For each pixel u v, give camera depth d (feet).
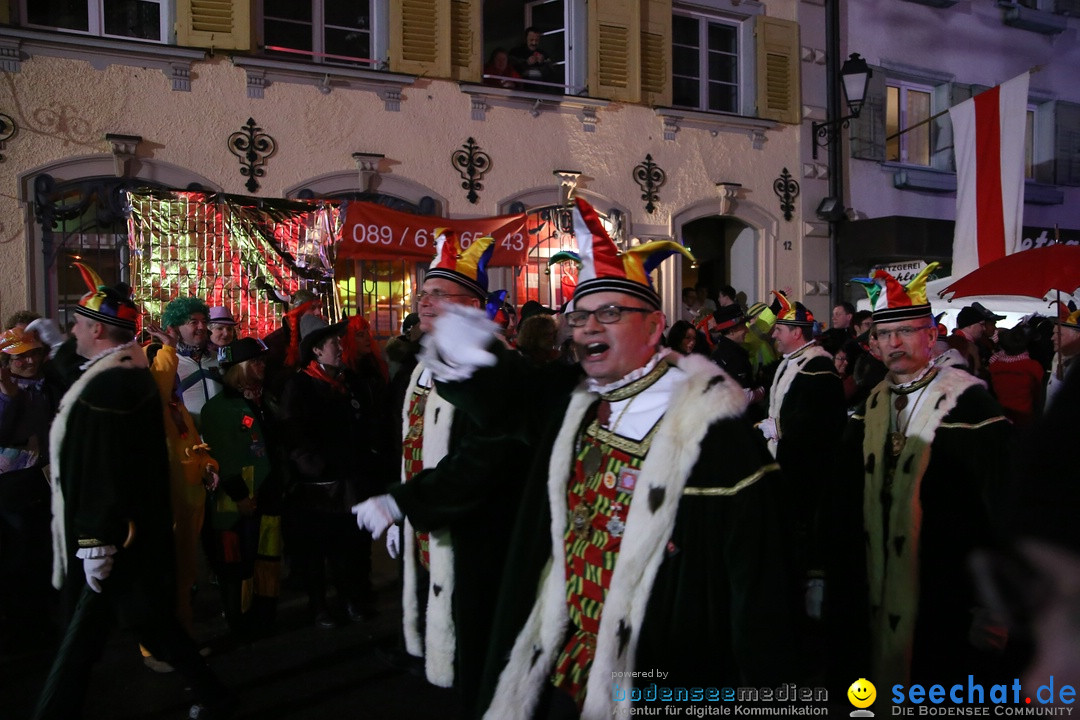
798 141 38.17
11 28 24.94
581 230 7.91
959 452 9.60
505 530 10.09
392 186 30.30
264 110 28.45
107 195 26.45
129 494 10.91
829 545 10.79
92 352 11.55
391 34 30.12
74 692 10.84
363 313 30.50
